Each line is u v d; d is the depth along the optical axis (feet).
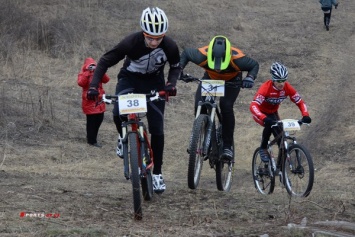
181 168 60.03
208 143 38.96
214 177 57.16
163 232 27.04
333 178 55.16
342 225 28.48
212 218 30.19
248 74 40.70
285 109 81.20
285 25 119.85
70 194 34.58
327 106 81.61
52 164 55.57
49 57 92.43
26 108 69.56
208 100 40.19
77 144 62.49
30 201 31.91
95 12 114.01
